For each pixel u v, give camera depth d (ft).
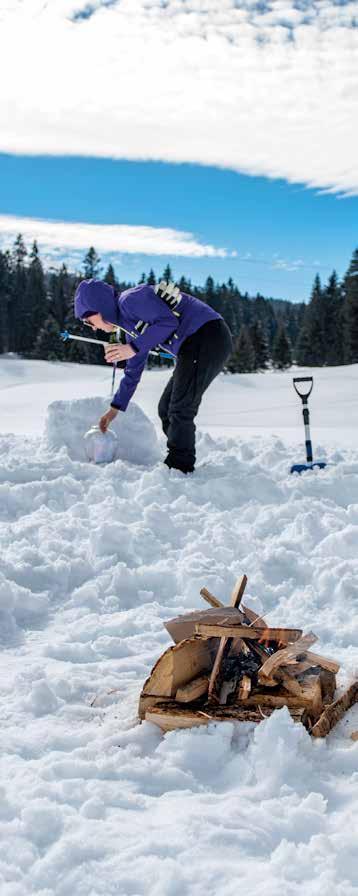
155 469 18.93
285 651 8.80
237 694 8.77
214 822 6.83
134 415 21.86
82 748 8.20
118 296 19.20
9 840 6.57
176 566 14.11
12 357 298.35
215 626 9.00
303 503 16.90
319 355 272.72
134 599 13.24
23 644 11.51
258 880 6.07
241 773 7.66
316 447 24.39
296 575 13.84
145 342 18.72
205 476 19.52
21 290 309.22
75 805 7.16
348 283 241.55
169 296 18.66
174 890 5.96
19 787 7.38
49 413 22.13
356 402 64.95
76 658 10.90
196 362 19.07
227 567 14.10
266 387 91.50
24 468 19.43
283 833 6.68
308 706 8.44
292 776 7.50
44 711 9.18
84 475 19.52
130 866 6.24
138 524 16.01
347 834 6.50
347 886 5.92
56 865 6.23
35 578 13.62
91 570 14.10
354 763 7.77
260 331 277.03
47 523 16.16
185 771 7.78
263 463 22.15
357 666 10.32
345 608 12.42
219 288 387.14
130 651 11.08
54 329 258.78
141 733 8.45
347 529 14.78
